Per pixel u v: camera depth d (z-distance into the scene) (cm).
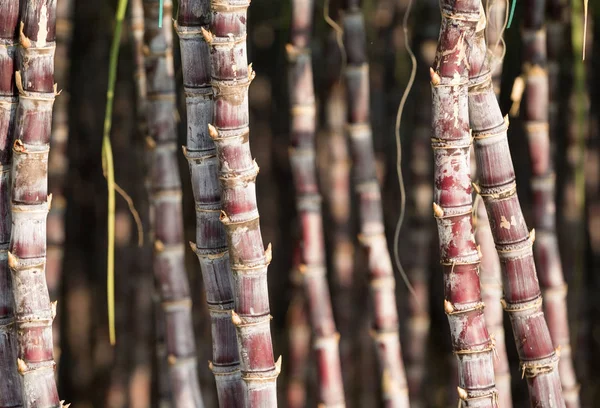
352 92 255
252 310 224
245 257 223
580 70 246
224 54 219
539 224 259
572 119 278
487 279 251
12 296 228
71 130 299
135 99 290
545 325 227
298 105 254
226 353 231
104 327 299
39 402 226
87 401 298
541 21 251
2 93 224
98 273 300
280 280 301
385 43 289
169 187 253
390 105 294
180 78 285
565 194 286
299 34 252
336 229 280
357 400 291
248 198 222
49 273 273
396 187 294
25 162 223
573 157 279
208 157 226
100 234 300
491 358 225
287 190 304
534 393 228
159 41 253
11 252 224
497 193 223
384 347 257
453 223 222
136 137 287
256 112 307
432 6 280
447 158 220
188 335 254
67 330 300
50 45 222
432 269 300
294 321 276
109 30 298
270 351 226
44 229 225
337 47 278
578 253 270
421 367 280
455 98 219
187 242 293
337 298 284
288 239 302
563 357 260
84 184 300
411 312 280
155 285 260
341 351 285
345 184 279
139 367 287
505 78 292
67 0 272
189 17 222
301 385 277
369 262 258
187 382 253
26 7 221
